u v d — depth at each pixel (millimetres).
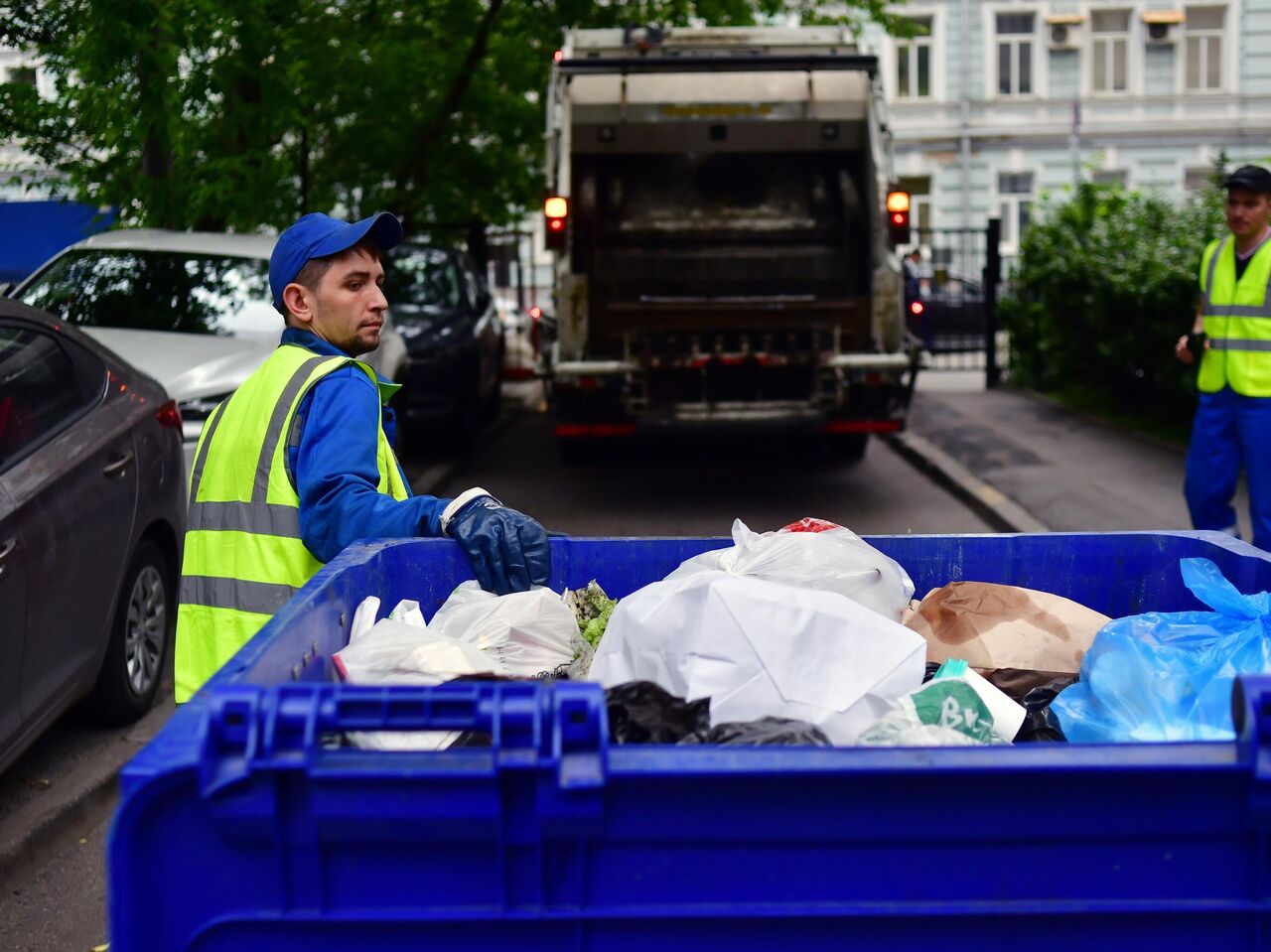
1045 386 15305
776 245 10938
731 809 1530
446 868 1542
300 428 2660
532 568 2602
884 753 1529
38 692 4445
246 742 1496
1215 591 2193
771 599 2008
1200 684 1945
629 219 10938
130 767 1502
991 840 1543
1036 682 2256
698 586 2051
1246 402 6645
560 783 1479
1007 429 12461
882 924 1549
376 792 1498
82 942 3699
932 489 10516
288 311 2867
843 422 9898
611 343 10336
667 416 9664
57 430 4863
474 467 12000
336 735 1625
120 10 8609
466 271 13555
